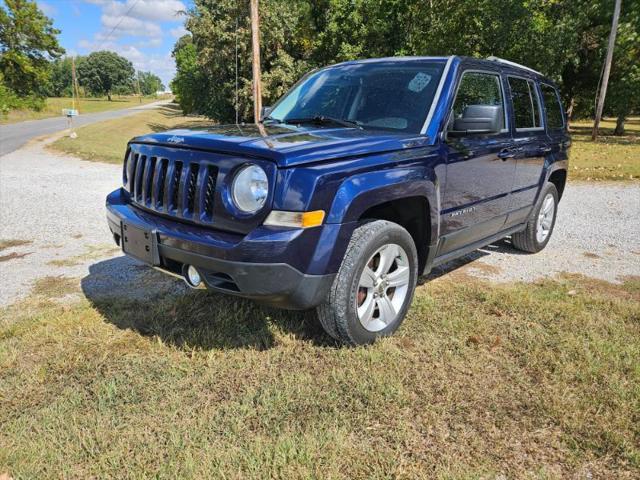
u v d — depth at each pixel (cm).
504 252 575
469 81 401
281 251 267
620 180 1153
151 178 333
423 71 395
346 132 346
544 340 342
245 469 222
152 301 404
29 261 522
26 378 294
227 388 285
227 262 272
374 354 315
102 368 306
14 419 257
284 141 298
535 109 513
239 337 342
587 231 683
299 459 227
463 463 228
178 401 271
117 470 221
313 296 287
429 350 327
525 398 277
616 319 379
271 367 306
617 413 263
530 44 2105
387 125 371
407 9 2172
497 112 349
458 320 370
